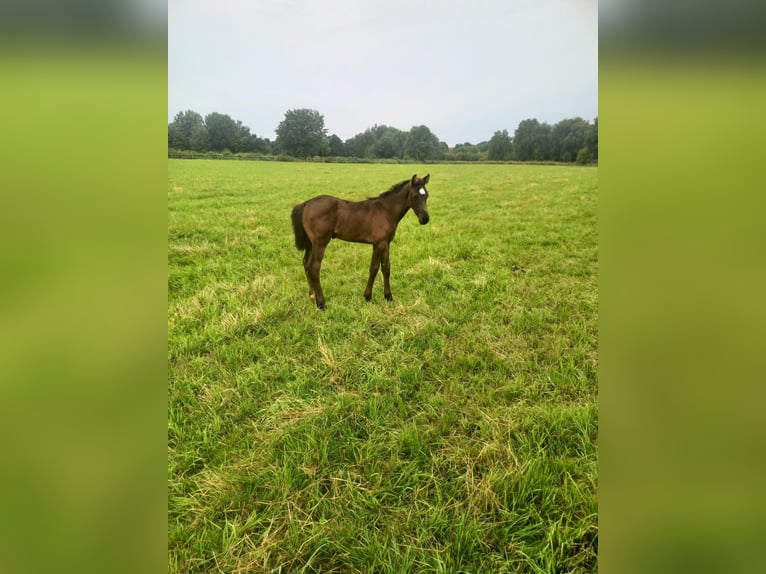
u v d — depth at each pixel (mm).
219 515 2014
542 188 15250
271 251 6207
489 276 5152
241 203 11031
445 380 3066
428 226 8148
